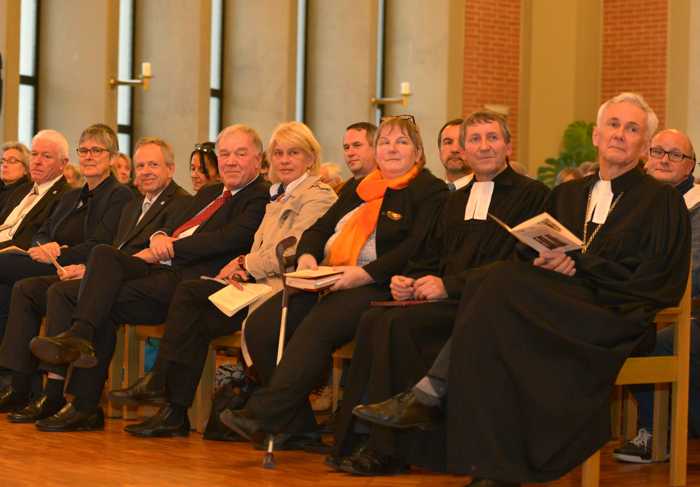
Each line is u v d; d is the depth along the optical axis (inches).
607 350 142.6
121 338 219.1
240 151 208.7
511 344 141.3
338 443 164.9
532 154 567.8
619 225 158.1
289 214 197.3
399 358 157.9
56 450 177.9
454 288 162.1
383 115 542.9
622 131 159.0
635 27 558.3
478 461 139.3
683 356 159.2
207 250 204.2
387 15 542.3
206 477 158.2
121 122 465.1
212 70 499.8
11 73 390.9
